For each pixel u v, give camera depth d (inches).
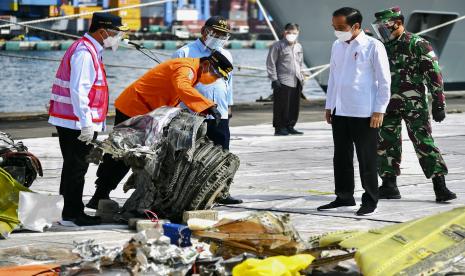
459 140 1079.6
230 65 624.4
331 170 851.4
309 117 1462.8
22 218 559.8
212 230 469.1
